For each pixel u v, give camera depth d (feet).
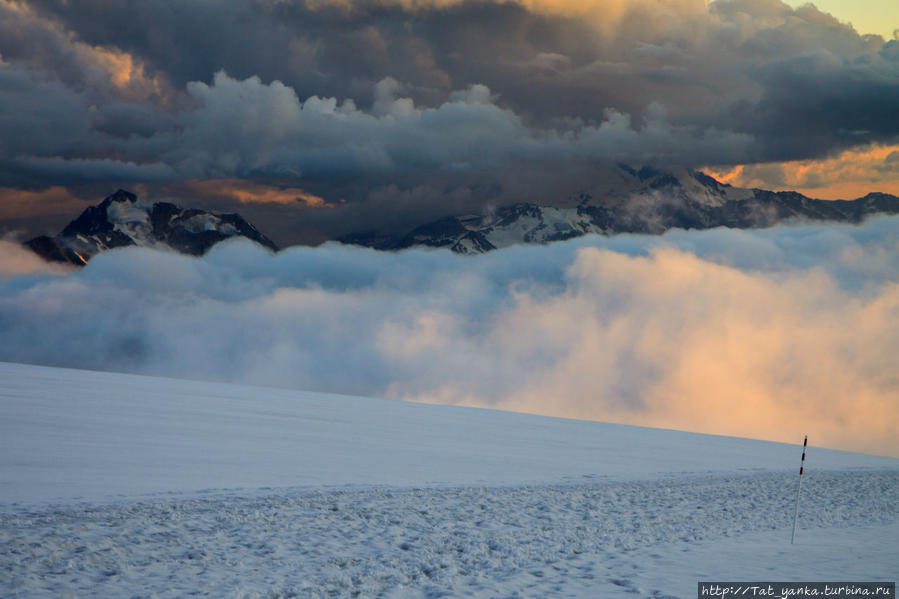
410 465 89.10
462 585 36.88
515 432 157.58
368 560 41.47
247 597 33.17
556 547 46.98
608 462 111.65
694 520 61.05
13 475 61.62
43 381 182.60
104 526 46.29
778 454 156.97
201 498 57.82
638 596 35.35
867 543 52.90
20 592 32.86
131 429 99.91
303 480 71.00
